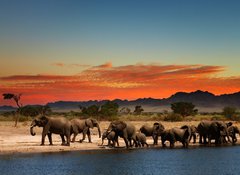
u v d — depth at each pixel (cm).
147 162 3130
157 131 4450
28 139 4444
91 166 2891
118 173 2670
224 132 4866
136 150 3894
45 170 2694
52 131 3931
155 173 2700
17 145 3897
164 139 4294
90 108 9681
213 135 4800
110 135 4066
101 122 8188
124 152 3697
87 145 4084
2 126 6419
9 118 9425
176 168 2892
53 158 3197
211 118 10231
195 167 2950
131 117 10500
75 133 4203
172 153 3697
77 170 2727
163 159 3300
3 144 3962
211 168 2916
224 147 4338
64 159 3164
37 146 3841
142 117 10519
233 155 3603
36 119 3897
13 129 5716
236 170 2842
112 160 3184
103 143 4316
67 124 3938
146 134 4525
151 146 4331
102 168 2828
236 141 5159
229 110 10256
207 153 3734
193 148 4188
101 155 3447
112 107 10238
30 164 2898
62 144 3994
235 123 8394
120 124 4056
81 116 9919
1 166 2805
